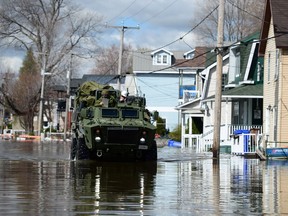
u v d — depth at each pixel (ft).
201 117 371.35
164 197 86.38
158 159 181.98
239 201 82.99
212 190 95.76
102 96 173.58
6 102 504.02
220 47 195.93
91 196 86.02
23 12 446.60
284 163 167.84
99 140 158.81
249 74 274.16
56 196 85.35
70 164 151.33
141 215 70.69
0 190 91.81
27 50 453.99
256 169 142.00
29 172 125.18
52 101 525.34
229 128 253.24
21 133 494.59
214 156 194.29
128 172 128.77
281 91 214.48
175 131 403.13
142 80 498.69
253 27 472.03
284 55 214.28
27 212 71.26
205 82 334.65
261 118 272.51
